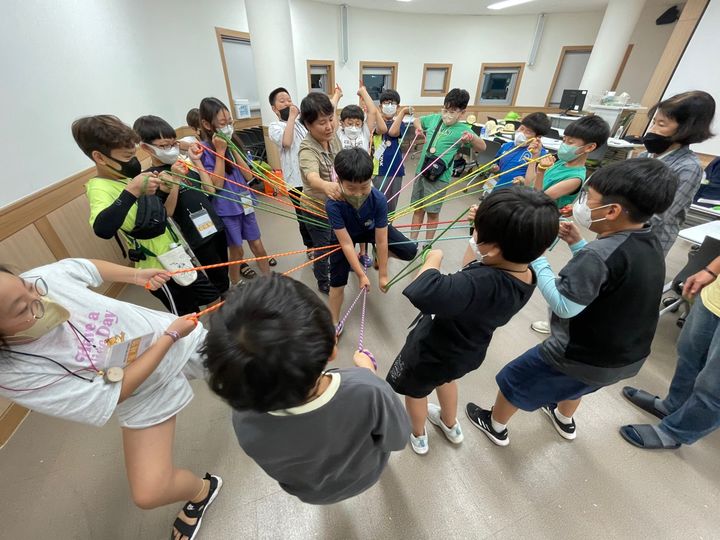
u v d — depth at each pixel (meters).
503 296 0.78
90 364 0.73
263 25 3.53
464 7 5.79
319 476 0.66
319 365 0.45
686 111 1.24
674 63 3.88
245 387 0.42
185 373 1.02
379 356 1.80
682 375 1.31
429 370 0.99
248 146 4.32
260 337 0.41
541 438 1.38
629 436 1.35
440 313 0.80
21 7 1.70
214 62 4.08
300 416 0.52
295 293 0.46
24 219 1.60
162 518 1.13
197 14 3.75
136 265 1.49
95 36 2.32
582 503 1.16
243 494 1.18
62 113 1.94
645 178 0.79
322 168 1.74
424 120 2.69
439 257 0.96
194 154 1.70
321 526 1.10
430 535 1.08
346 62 6.15
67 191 1.93
